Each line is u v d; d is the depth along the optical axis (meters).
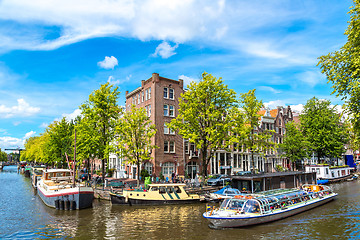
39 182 33.94
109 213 22.22
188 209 23.92
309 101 52.78
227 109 31.88
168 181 35.28
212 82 30.95
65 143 47.91
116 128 31.67
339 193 33.47
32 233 16.92
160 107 40.62
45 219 20.44
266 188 30.17
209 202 27.33
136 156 31.50
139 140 31.88
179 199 26.12
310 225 18.50
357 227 17.89
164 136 40.19
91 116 32.84
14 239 15.78
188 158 42.47
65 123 50.69
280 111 61.19
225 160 48.00
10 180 57.91
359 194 32.44
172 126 32.09
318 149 51.34
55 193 24.25
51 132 51.06
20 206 26.16
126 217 20.84
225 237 15.94
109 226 18.33
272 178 31.12
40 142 66.12
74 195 23.62
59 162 52.00
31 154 75.19
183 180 36.66
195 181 32.69
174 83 43.00
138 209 23.81
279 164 59.22
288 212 20.84
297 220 19.89
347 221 19.55
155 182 34.97
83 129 33.31
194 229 17.58
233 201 19.72
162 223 19.09
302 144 48.66
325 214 21.81
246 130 32.31
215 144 30.52
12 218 20.92
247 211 18.61
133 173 41.44
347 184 44.38
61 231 17.28
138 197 25.17
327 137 49.03
